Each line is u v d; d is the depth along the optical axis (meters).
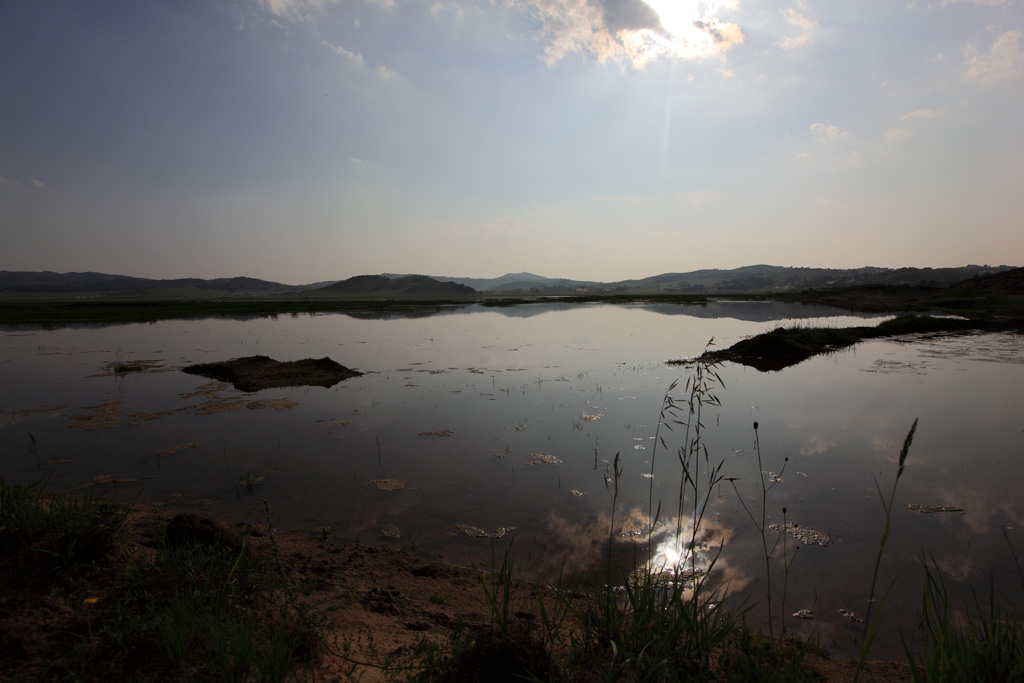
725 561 5.45
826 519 6.41
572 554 5.57
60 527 3.50
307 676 2.84
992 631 3.00
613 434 9.90
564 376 15.62
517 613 4.18
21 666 2.58
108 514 3.78
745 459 8.52
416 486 7.44
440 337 27.55
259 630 3.06
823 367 17.17
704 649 3.00
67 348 23.80
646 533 6.05
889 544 5.80
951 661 2.82
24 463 8.43
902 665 3.75
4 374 16.88
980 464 8.23
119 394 13.75
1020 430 10.00
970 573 5.22
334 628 3.58
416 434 9.97
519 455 8.75
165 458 8.66
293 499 6.97
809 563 5.41
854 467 8.15
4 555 3.24
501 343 24.44
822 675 3.41
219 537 4.08
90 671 2.60
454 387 14.25
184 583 3.40
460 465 8.28
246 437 9.84
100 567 3.40
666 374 15.82
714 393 13.28
